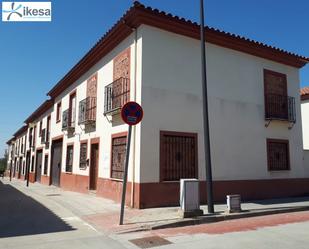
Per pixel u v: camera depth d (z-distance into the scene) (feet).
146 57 36.55
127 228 25.31
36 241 22.24
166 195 35.47
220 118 41.78
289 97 49.93
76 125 57.36
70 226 26.99
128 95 38.40
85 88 54.49
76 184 54.95
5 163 214.07
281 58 49.39
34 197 46.88
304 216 32.58
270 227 26.76
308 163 51.39
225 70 43.32
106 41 43.88
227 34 42.22
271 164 46.42
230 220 29.91
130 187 35.65
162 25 37.81
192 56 40.19
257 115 45.75
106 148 43.68
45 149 83.87
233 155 42.22
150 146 35.29
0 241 22.25
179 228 26.30
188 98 39.01
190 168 38.17
